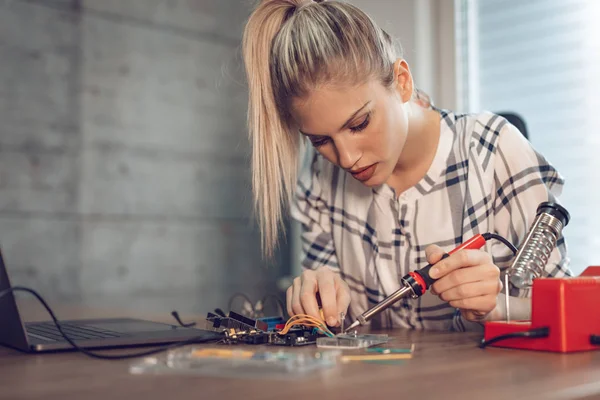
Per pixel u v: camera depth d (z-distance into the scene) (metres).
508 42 2.89
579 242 2.67
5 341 1.01
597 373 0.78
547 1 2.76
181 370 0.78
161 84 3.87
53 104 3.55
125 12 3.77
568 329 0.94
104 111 3.69
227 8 4.13
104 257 3.68
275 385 0.70
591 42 2.63
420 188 1.51
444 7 3.02
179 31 3.94
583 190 2.66
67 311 1.88
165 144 3.88
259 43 1.33
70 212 3.59
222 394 0.66
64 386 0.72
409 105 1.47
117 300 3.71
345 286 1.32
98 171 3.67
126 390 0.69
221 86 4.09
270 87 1.34
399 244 1.54
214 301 4.03
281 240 4.02
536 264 1.07
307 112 1.21
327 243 1.70
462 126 1.52
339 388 0.68
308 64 1.17
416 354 0.93
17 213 3.45
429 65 3.01
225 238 4.09
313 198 1.71
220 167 4.08
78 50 3.62
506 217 1.46
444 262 1.12
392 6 3.06
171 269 3.89
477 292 1.11
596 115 2.61
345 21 1.20
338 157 1.25
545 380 0.73
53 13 3.56
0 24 3.42
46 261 3.53
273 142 1.36
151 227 3.83
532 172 1.43
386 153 1.23
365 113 1.18
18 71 3.46
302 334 1.10
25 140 3.47
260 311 1.51
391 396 0.65
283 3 1.33
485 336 1.03
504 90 2.90
